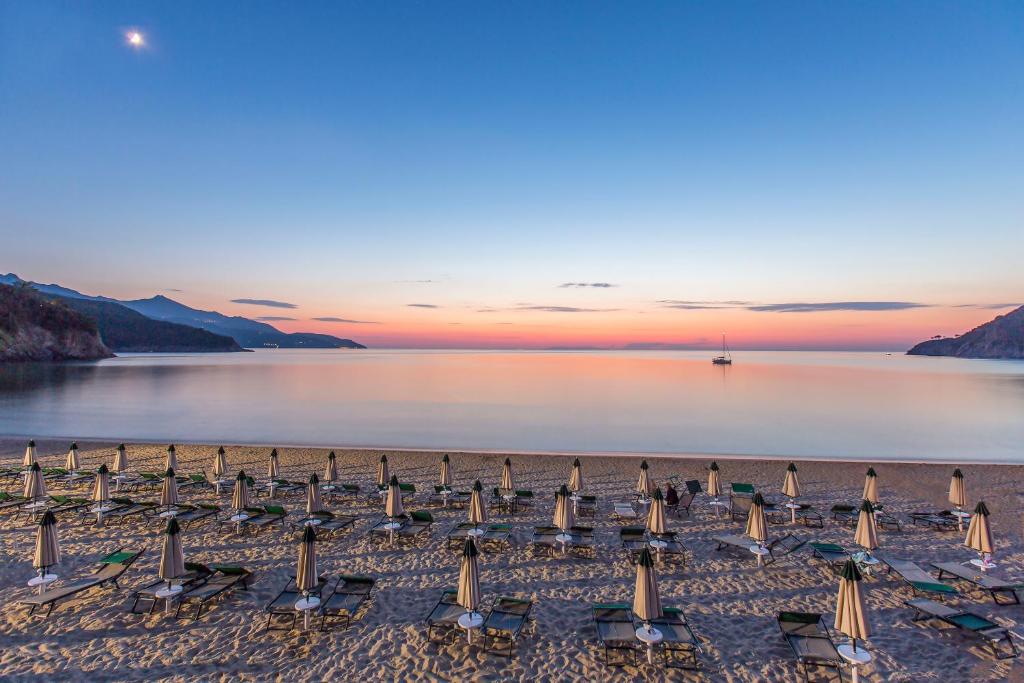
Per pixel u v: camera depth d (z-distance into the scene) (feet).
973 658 26.00
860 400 171.01
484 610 30.55
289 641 27.12
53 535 31.53
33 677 23.97
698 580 34.86
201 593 29.78
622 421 123.13
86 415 125.59
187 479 56.95
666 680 24.32
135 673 24.32
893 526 45.21
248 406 147.54
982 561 35.63
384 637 27.58
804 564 37.29
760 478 62.75
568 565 37.22
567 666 25.29
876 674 24.76
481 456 74.84
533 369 385.09
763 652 26.55
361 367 406.00
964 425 117.70
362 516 47.75
